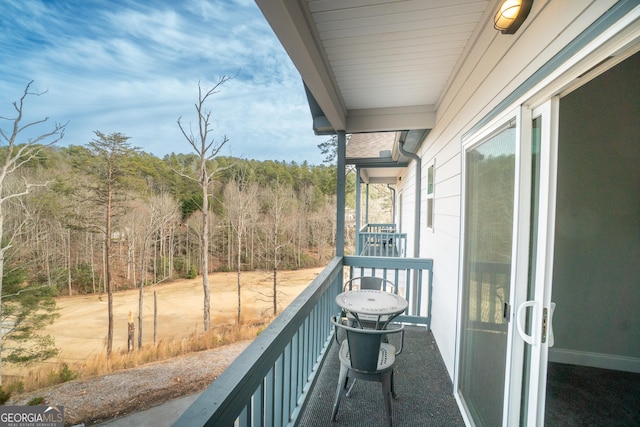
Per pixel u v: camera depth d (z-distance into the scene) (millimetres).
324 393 2287
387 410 1904
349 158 7285
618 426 1907
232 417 959
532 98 1269
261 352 1243
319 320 2602
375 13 1771
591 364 2594
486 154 1800
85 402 8133
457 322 2246
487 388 1692
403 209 8977
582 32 904
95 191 16234
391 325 3633
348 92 3061
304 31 1715
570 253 2598
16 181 13984
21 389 10234
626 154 2441
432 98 3268
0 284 13133
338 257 3570
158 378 9383
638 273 2477
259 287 19609
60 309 15273
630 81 2396
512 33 1356
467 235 2172
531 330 1325
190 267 20312
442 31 1978
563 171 2564
